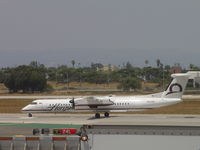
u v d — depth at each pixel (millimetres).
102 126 56031
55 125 158375
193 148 52156
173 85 183000
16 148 57938
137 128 54531
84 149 55000
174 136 52594
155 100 183375
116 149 54156
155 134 53062
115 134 54125
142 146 53469
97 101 187125
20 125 159875
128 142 53875
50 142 57625
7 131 141000
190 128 53781
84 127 56375
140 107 184375
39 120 180125
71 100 193125
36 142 57781
